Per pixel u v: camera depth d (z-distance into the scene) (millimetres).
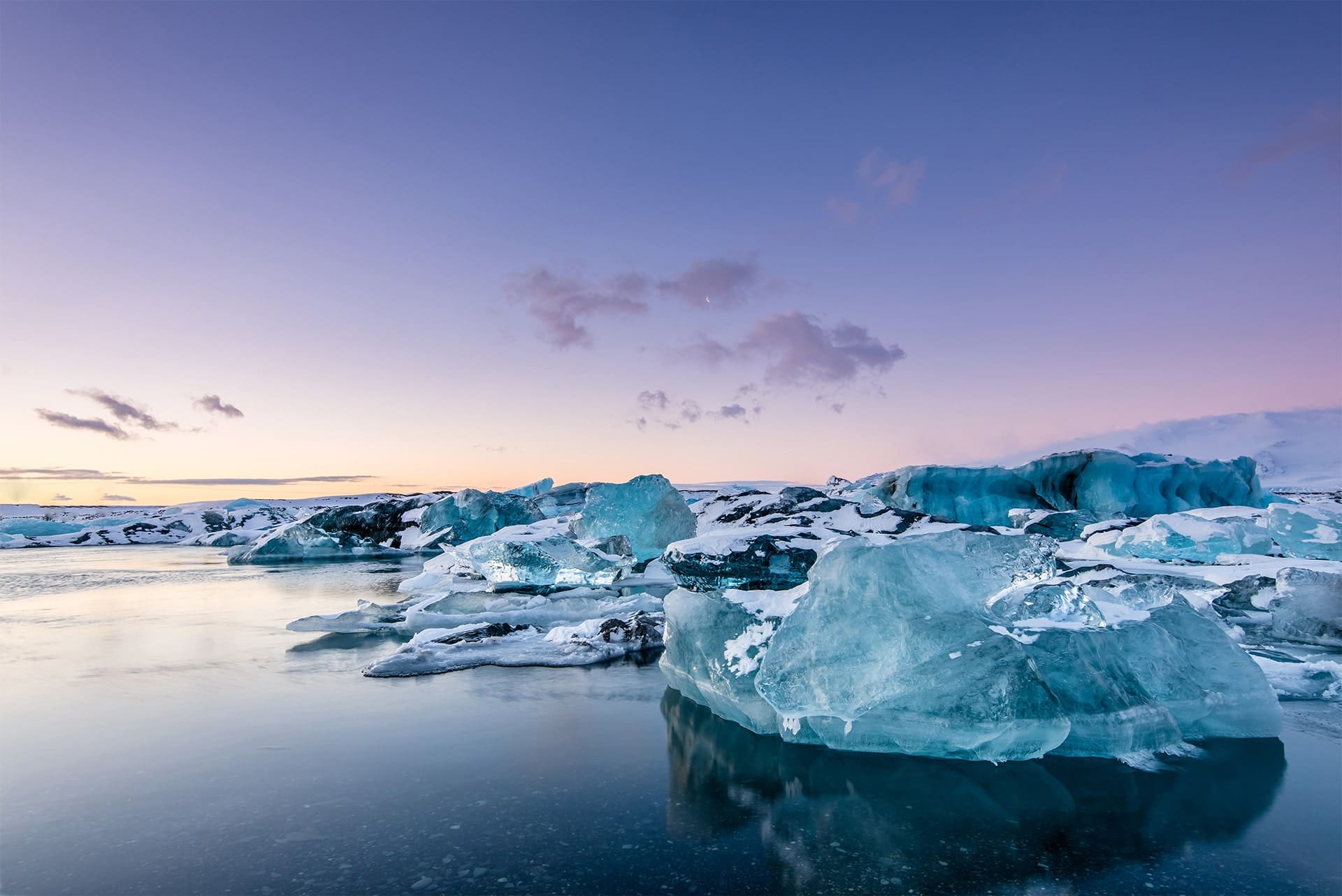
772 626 6047
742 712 5699
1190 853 3508
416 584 17938
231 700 6609
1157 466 30406
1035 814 3982
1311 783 4461
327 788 4363
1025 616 5688
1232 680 5645
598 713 6203
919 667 5008
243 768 4727
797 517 22578
